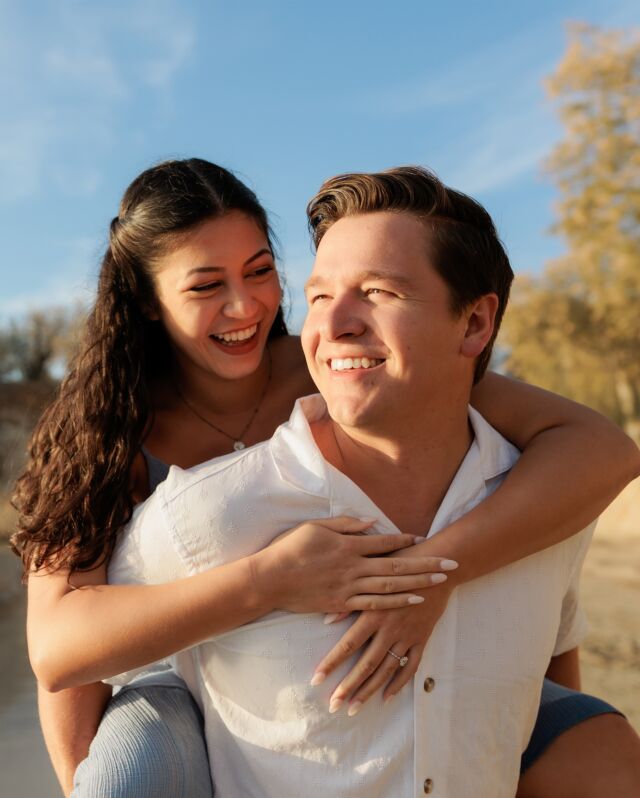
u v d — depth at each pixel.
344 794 1.70
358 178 1.81
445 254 1.73
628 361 25.84
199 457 2.81
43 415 2.50
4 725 4.53
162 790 1.71
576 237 24.33
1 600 8.77
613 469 2.00
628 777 1.98
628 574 9.41
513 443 2.18
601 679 4.95
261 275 2.64
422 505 1.88
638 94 23.59
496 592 1.82
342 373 1.75
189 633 1.71
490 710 1.79
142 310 2.68
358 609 1.68
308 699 1.70
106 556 1.97
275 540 1.78
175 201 2.56
